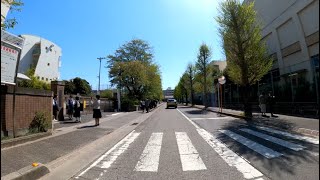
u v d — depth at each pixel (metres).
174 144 9.83
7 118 9.34
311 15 20.14
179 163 7.01
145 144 10.10
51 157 7.74
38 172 6.02
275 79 23.98
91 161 7.55
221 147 8.98
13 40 8.72
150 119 22.61
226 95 38.94
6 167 6.32
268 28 27.25
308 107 18.03
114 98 39.19
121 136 12.62
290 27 23.45
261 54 21.36
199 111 33.78
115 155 8.31
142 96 48.28
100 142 10.77
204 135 11.86
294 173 5.80
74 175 6.21
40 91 11.37
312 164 6.44
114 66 46.66
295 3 21.98
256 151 8.13
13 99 9.67
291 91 20.70
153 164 6.99
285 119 16.59
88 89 75.12
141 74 45.53
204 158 7.49
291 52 23.45
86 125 16.64
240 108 31.84
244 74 20.58
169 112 34.09
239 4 21.14
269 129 13.09
